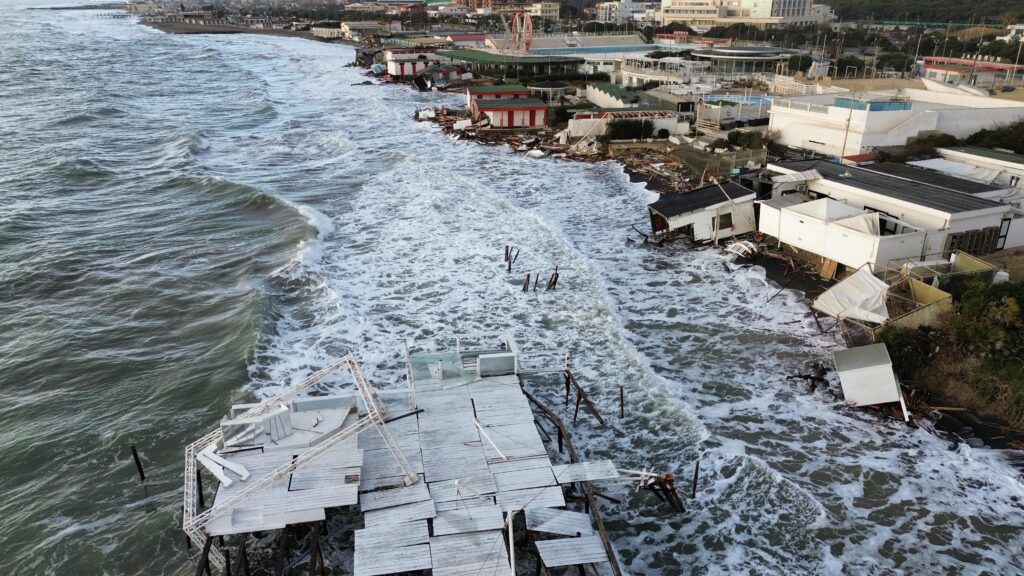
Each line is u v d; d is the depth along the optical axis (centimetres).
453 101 9788
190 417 2488
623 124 6612
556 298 3428
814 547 1939
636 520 2045
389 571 1614
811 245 3581
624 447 2341
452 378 2386
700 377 2748
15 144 6475
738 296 3425
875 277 3019
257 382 2692
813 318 3181
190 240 4194
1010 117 5403
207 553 1694
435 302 3397
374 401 2159
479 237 4241
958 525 2009
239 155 6438
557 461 2258
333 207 4853
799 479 2188
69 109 8194
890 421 2455
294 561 1830
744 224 4050
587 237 4256
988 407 2483
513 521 1812
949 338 2662
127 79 11469
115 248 4059
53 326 3147
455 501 1828
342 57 16500
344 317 3200
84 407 2564
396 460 1975
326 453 1945
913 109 5450
